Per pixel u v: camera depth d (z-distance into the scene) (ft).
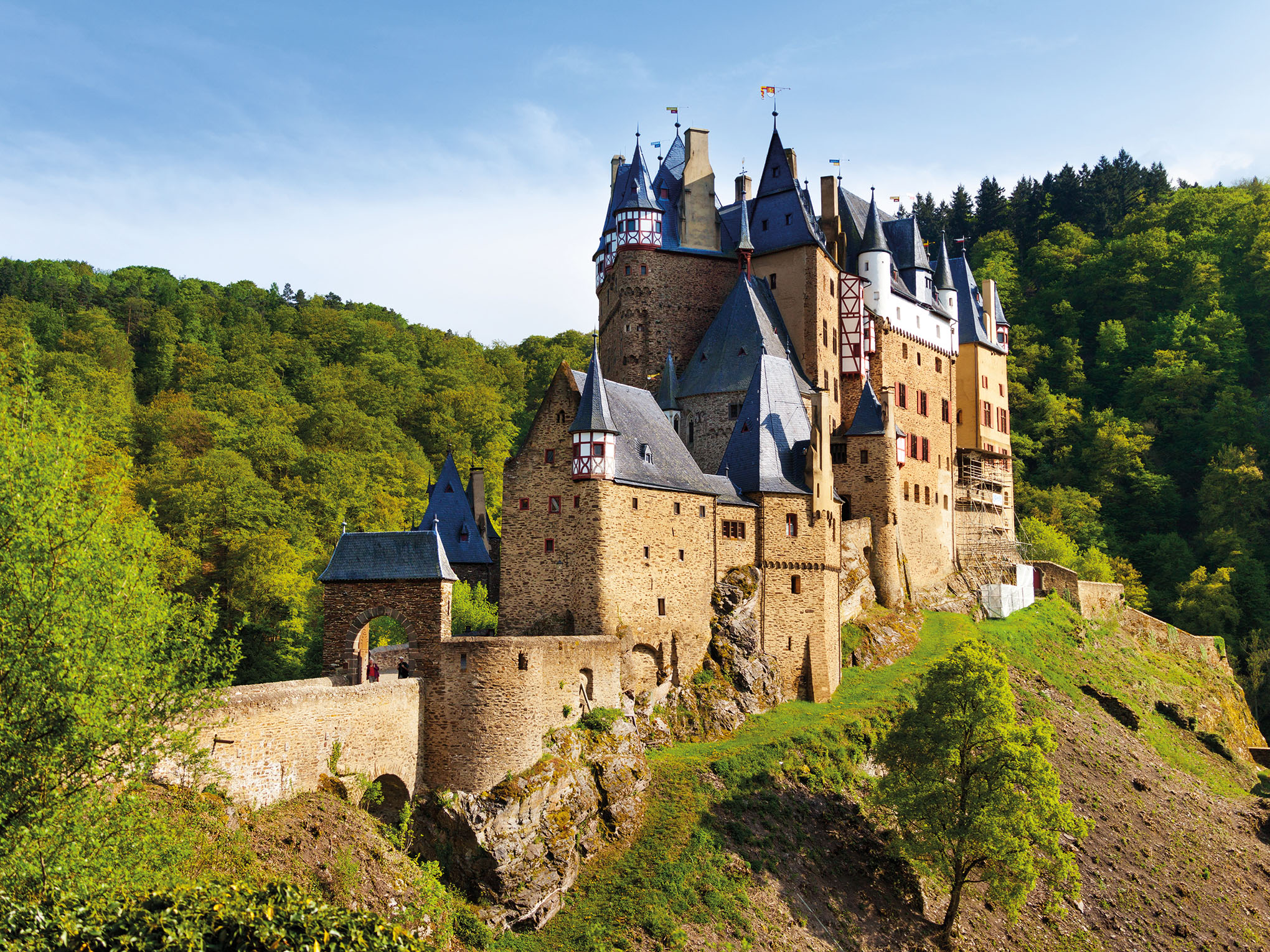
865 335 273.95
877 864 169.89
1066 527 407.85
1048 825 163.94
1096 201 591.78
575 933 136.77
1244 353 469.16
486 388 459.32
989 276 537.65
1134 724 261.65
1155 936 181.27
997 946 166.40
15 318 433.07
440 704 144.46
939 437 305.32
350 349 498.69
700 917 142.72
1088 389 488.44
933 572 290.56
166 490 283.18
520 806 140.97
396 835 133.39
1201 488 423.64
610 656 169.48
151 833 87.81
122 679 86.48
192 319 483.51
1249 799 246.06
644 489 186.19
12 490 87.71
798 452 216.54
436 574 146.20
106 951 66.80
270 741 116.67
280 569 247.50
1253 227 522.88
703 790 165.48
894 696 210.38
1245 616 373.81
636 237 259.60
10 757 81.97
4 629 83.66
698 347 258.37
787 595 207.51
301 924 70.79
